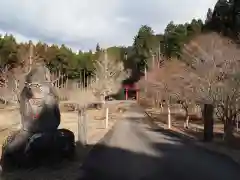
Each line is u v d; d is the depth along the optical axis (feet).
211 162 46.29
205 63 79.10
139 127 103.35
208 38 92.68
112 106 183.83
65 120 123.65
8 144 39.55
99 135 80.38
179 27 222.89
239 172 40.47
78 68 255.91
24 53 154.40
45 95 42.57
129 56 279.90
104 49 185.06
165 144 64.64
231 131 65.98
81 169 39.88
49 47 249.34
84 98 96.99
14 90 90.74
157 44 258.78
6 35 221.05
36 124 41.45
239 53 78.02
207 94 71.10
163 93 116.26
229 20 121.19
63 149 42.55
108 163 44.04
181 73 104.73
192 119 131.44
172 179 36.70
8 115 114.32
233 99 65.51
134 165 43.42
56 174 36.94
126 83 255.70
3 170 38.34
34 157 39.52
